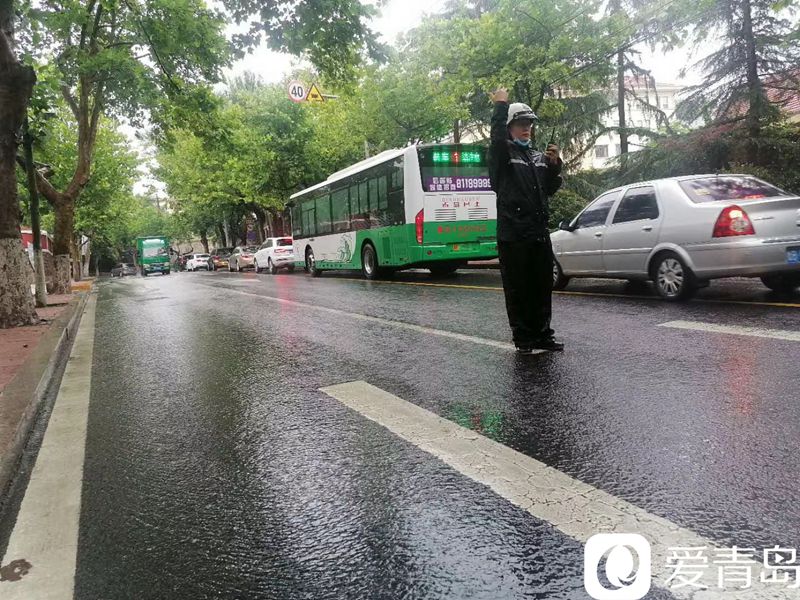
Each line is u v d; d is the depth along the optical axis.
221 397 4.81
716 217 7.26
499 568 2.15
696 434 3.24
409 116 23.72
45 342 7.55
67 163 30.56
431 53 19.94
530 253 5.27
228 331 8.32
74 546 2.54
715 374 4.31
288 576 2.21
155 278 33.19
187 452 3.60
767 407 3.56
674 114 20.25
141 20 14.80
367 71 22.67
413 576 2.14
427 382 4.75
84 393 5.31
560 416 3.71
